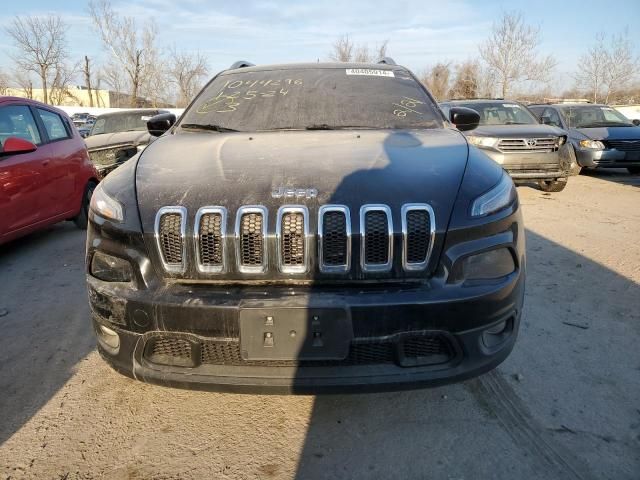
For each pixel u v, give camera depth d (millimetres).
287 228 1941
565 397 2469
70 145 5855
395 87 3402
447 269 1944
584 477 1942
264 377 1893
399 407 2402
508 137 7680
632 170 10992
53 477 1969
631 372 2689
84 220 6176
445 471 1983
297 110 3146
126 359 2020
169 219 1994
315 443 2156
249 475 1974
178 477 1965
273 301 1840
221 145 2635
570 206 7285
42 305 3701
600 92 33375
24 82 44531
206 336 1883
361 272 1937
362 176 2131
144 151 2686
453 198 2035
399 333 1863
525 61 31969
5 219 4527
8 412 2391
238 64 3965
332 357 1858
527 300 3662
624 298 3684
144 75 42688
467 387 2562
